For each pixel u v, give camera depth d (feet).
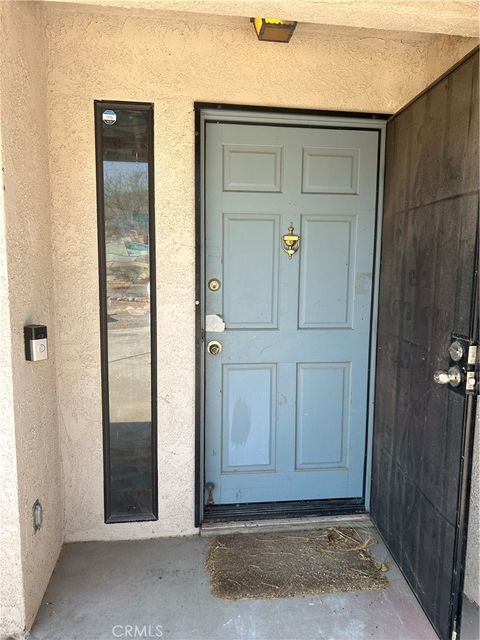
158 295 6.82
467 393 4.82
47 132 6.24
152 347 6.89
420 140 5.95
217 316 7.27
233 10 4.71
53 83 6.23
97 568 6.54
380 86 6.91
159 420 7.06
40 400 5.94
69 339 6.71
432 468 5.59
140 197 6.63
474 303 4.73
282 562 6.70
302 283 7.40
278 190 7.13
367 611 5.83
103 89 6.35
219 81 6.56
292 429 7.69
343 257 7.41
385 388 7.16
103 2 4.60
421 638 5.44
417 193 6.04
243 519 7.52
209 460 7.56
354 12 4.70
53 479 6.52
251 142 6.96
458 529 5.00
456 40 6.13
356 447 7.85
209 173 6.95
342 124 7.02
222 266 7.18
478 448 5.87
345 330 7.57
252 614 5.76
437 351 5.47
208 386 7.39
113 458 7.06
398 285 6.65
